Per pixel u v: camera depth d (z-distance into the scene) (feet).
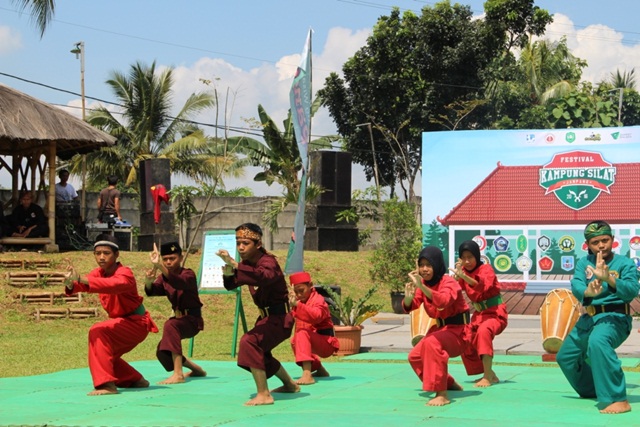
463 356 31.55
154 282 32.27
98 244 29.73
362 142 134.10
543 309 39.81
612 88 159.43
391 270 70.95
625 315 25.64
